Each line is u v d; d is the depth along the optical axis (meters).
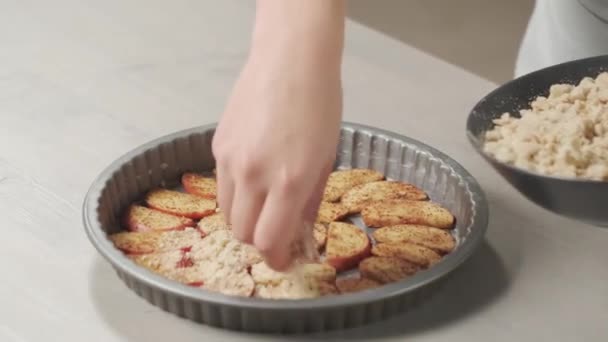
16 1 1.38
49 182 1.03
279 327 0.86
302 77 0.80
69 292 0.91
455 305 0.90
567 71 0.96
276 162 0.79
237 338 0.86
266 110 0.79
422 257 0.93
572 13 1.12
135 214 0.98
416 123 1.12
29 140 1.09
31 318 0.88
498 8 2.17
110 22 1.32
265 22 0.83
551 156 0.86
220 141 0.81
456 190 0.99
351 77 1.20
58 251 0.95
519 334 0.87
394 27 2.12
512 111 0.94
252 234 0.81
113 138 1.09
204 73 1.21
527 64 1.21
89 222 0.92
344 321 0.86
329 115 0.81
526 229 0.98
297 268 0.91
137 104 1.15
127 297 0.90
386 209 0.99
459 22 2.12
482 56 2.00
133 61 1.23
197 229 0.97
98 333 0.87
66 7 1.36
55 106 1.15
